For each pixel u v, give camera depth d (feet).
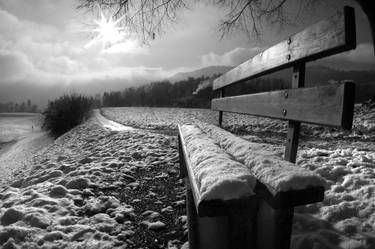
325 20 4.53
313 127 26.73
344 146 17.83
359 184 8.55
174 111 99.30
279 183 3.23
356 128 25.40
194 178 4.15
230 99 11.23
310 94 4.88
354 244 5.54
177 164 14.49
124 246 6.95
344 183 8.71
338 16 4.15
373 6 18.93
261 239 3.52
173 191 10.73
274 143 19.10
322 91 4.46
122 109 126.52
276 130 27.04
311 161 12.01
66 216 8.52
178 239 7.23
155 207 9.32
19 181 14.60
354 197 7.62
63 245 6.94
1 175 36.50
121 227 7.86
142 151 17.66
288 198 3.19
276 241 3.31
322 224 6.42
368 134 22.50
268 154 4.62
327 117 4.32
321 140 20.97
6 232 7.38
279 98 6.37
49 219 8.18
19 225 7.89
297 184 3.22
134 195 10.48
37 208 8.86
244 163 4.53
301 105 5.24
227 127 30.60
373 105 39.93
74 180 11.51
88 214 8.86
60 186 10.68
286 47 6.10
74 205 9.38
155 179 12.30
